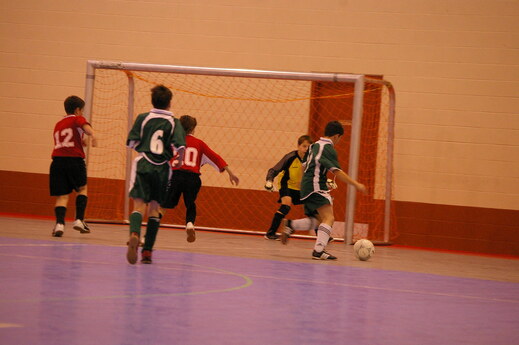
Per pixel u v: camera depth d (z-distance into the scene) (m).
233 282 8.11
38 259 8.79
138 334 4.98
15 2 18.48
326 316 6.35
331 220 11.84
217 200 17.91
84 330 4.99
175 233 15.39
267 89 17.78
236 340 5.06
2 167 18.42
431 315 6.85
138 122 9.09
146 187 8.94
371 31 17.38
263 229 17.77
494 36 16.86
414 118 17.19
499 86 16.84
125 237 13.01
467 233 16.95
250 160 17.84
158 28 18.16
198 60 18.03
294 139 17.72
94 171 18.12
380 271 10.62
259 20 17.84
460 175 17.00
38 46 18.42
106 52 18.28
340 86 17.59
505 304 8.02
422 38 17.16
